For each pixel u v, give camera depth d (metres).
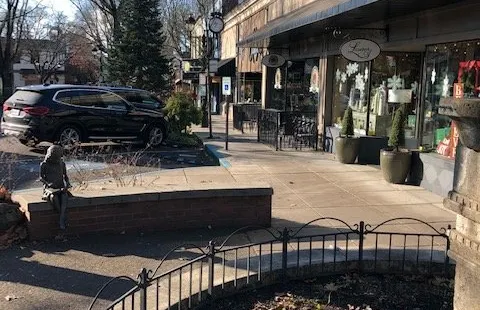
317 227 6.36
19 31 48.00
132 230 6.01
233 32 30.16
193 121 16.34
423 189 8.84
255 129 20.48
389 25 10.39
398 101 11.34
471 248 2.89
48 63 72.06
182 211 6.18
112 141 13.85
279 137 14.59
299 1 16.20
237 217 6.33
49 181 5.59
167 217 6.13
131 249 5.48
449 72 8.86
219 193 6.22
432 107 9.44
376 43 10.26
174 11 43.41
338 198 8.09
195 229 6.21
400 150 9.38
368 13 9.43
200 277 4.16
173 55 52.03
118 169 9.91
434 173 8.59
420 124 9.90
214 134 18.50
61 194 5.60
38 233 5.59
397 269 4.88
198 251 5.45
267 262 4.83
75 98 13.01
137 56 29.31
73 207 5.69
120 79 29.36
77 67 73.00
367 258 4.91
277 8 19.47
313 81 15.12
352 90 12.69
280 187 8.89
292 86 17.11
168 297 3.81
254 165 11.16
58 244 5.55
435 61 9.32
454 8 8.21
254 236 5.98
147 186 6.53
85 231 5.79
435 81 9.34
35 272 4.81
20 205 5.76
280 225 6.47
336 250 5.15
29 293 4.36
